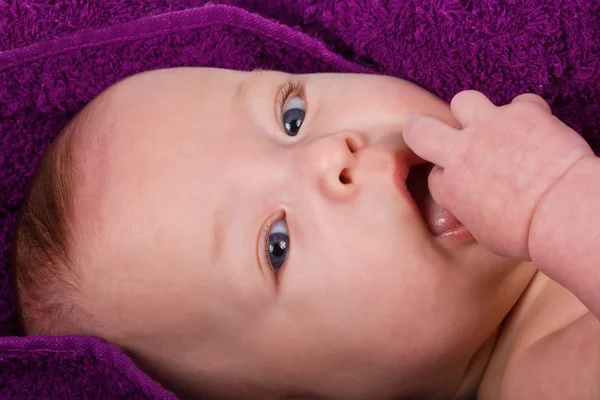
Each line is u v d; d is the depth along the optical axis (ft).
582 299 1.18
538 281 1.40
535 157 1.22
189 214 1.36
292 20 1.65
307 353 1.37
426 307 1.32
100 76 1.60
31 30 1.62
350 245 1.32
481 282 1.33
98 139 1.42
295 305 1.35
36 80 1.59
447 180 1.26
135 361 1.43
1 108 1.59
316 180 1.33
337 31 1.59
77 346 1.40
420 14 1.50
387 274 1.31
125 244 1.38
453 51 1.48
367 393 1.41
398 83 1.42
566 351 1.26
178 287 1.37
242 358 1.40
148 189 1.37
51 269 1.42
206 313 1.38
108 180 1.39
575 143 1.21
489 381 1.41
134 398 1.39
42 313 1.44
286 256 1.35
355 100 1.39
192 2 1.68
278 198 1.35
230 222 1.36
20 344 1.40
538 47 1.46
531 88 1.47
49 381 1.41
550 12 1.45
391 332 1.34
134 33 1.60
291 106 1.43
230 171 1.37
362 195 1.31
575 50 1.44
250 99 1.42
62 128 1.57
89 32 1.59
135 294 1.38
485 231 1.24
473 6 1.47
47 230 1.42
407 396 1.42
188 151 1.38
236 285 1.36
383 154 1.32
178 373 1.43
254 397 1.44
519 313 1.40
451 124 1.39
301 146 1.37
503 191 1.22
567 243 1.18
